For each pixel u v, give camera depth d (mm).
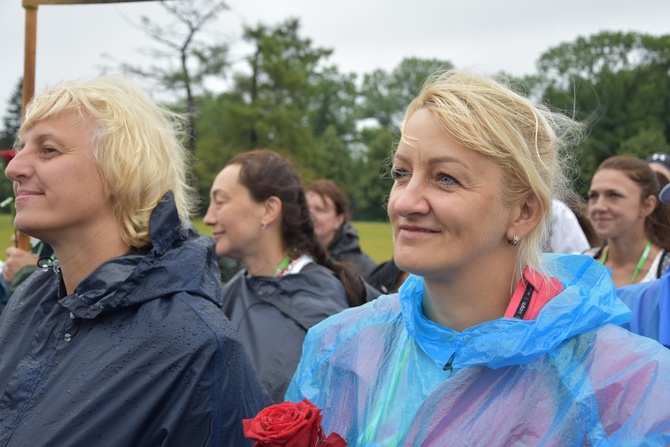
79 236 1572
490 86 1316
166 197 1625
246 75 37875
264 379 2424
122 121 1584
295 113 37656
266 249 2768
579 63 41906
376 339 1500
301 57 39062
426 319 1393
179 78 26656
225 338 1521
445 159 1252
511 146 1248
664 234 3285
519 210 1306
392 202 1328
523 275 1337
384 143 54125
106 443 1404
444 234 1266
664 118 39594
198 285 1572
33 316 1653
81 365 1471
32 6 2830
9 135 9133
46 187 1510
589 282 1381
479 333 1287
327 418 1486
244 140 37438
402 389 1377
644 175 3295
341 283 2723
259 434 1231
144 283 1526
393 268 3979
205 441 1474
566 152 1471
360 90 66812
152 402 1436
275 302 2604
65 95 1560
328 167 56844
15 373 1517
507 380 1264
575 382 1222
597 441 1173
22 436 1411
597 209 3348
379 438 1336
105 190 1559
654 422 1148
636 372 1197
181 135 1914
